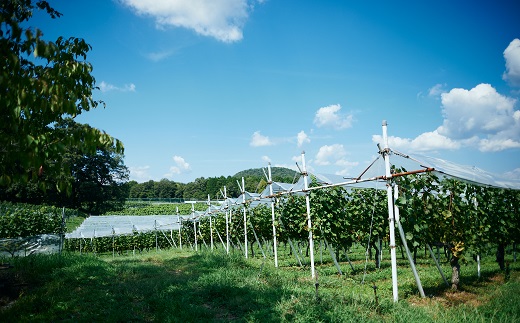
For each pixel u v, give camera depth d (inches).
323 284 340.2
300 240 559.2
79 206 2428.6
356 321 205.6
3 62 142.9
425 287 327.0
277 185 634.2
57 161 171.9
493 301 238.7
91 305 271.0
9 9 179.5
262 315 224.8
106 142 176.6
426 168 267.0
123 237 1264.8
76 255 507.2
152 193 4291.3
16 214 901.8
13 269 367.2
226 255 525.3
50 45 143.9
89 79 187.6
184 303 261.3
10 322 236.7
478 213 381.7
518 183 347.6
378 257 476.7
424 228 318.7
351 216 470.3
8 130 160.9
